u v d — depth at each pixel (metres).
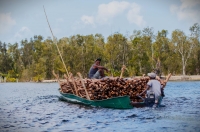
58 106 12.48
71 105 12.62
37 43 72.25
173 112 9.66
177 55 54.91
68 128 7.66
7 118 9.53
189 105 11.46
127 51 53.66
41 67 62.38
